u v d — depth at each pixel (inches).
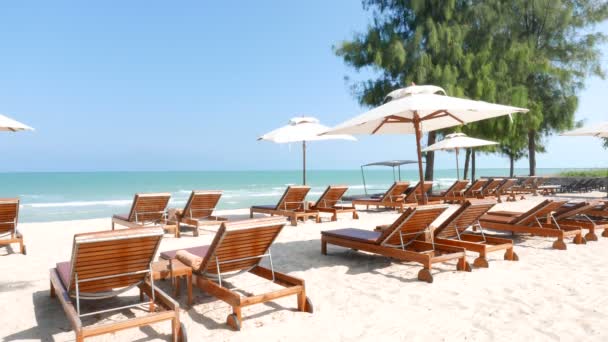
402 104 203.0
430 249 221.3
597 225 286.8
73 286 132.1
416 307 156.3
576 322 138.6
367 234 240.1
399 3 702.5
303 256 248.4
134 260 135.6
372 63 689.6
